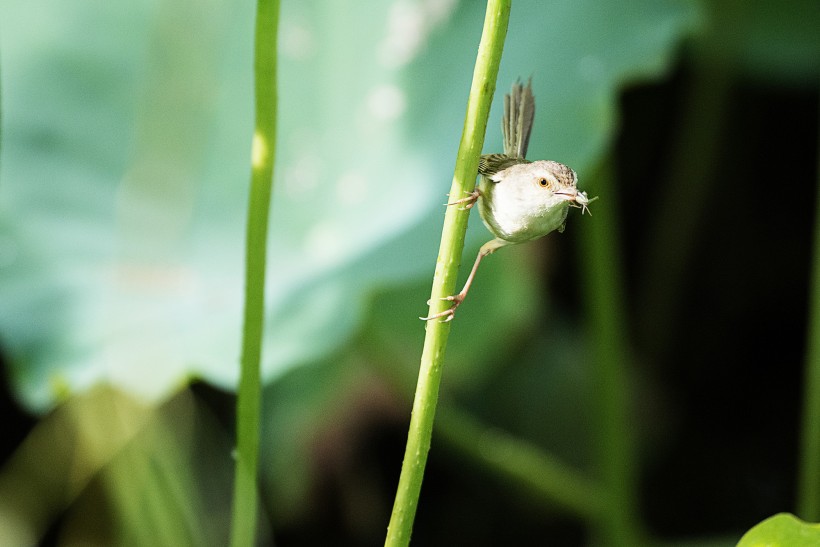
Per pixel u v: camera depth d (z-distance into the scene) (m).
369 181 1.73
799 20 1.95
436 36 1.76
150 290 1.65
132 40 1.75
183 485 1.73
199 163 1.74
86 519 1.80
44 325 1.61
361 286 1.58
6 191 1.68
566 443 1.96
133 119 1.74
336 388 1.82
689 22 1.66
